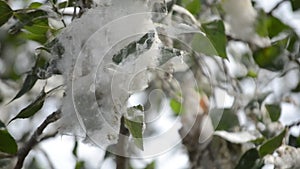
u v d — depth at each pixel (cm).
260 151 101
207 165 118
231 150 117
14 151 90
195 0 106
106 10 74
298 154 104
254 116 117
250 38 121
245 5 118
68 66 76
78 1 79
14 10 87
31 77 82
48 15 85
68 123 77
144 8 74
